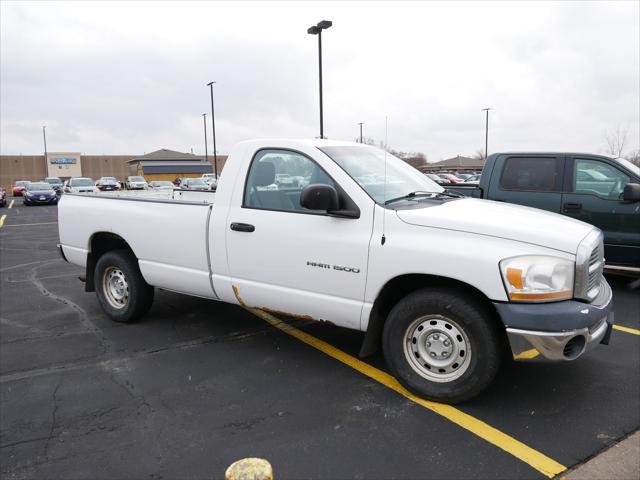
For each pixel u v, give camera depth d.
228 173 4.46
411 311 3.51
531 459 2.89
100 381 4.01
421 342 3.55
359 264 3.64
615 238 6.49
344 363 4.30
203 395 3.75
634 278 7.35
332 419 3.37
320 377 4.02
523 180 7.13
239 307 6.01
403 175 4.40
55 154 91.56
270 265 4.10
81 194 5.76
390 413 3.43
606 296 3.53
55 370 4.23
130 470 2.86
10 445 3.12
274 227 4.06
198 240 4.56
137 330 5.23
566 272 3.15
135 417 3.44
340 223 3.76
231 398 3.69
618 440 3.08
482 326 3.27
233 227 4.27
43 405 3.62
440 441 3.08
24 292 7.05
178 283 4.80
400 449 3.01
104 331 5.21
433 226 3.42
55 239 13.83
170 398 3.71
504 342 3.39
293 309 4.08
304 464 2.88
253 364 4.30
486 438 3.11
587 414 3.39
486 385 3.34
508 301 3.14
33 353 4.61
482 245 3.25
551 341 3.07
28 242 13.16
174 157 79.25
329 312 3.86
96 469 2.87
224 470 2.85
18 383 3.98
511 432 3.17
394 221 3.55
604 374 4.01
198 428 3.29
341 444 3.07
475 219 3.39
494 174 7.36
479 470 2.80
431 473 2.78
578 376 3.98
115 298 5.52
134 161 72.88
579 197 6.70
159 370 4.21
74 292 7.03
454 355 3.43
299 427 3.28
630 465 2.83
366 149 4.54
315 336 4.99
